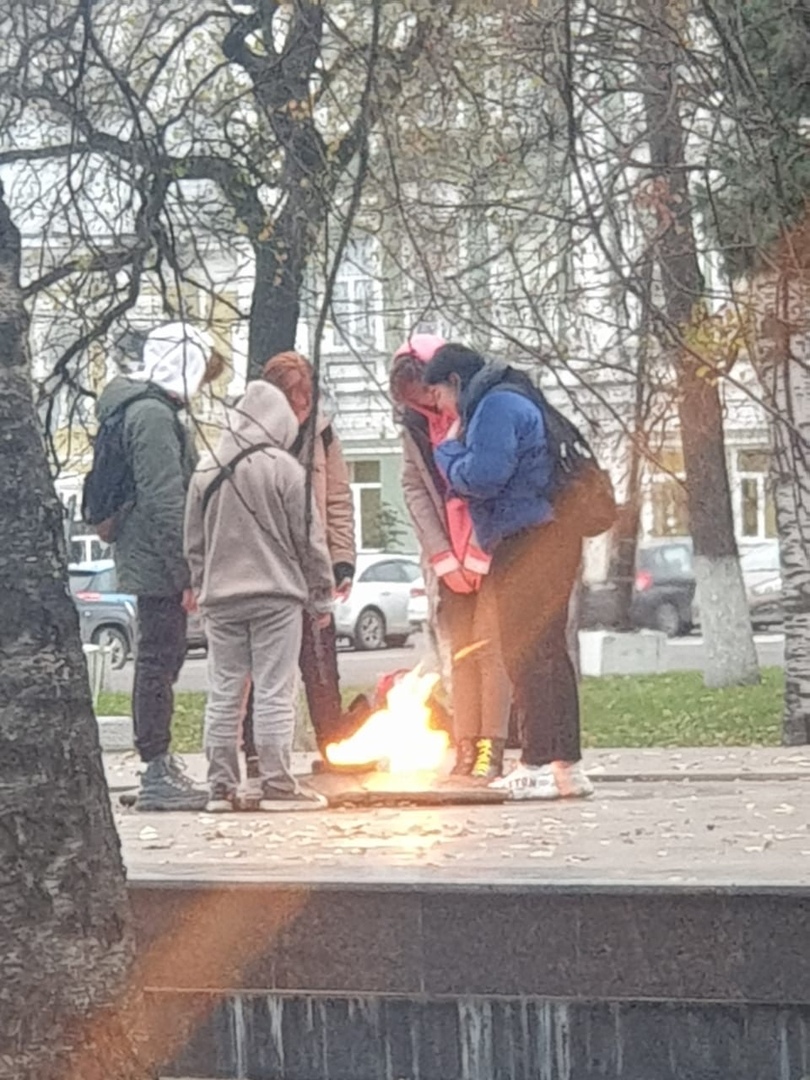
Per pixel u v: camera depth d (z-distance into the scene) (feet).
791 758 33.19
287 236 21.56
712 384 22.33
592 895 17.21
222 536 25.85
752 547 120.16
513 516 25.36
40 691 14.14
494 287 24.64
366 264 22.77
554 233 23.02
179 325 20.33
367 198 22.61
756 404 21.77
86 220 19.94
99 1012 14.25
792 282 21.57
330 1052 17.87
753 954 16.90
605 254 19.83
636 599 118.62
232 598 25.75
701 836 21.35
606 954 17.21
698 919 17.01
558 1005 17.35
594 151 21.34
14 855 14.03
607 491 25.36
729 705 60.75
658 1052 17.17
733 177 21.04
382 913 17.69
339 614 117.50
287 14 21.72
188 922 18.11
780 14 21.43
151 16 21.13
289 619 25.86
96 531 27.02
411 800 25.71
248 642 26.14
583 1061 17.31
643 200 21.01
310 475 18.78
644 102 21.90
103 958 14.33
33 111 19.43
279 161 21.94
